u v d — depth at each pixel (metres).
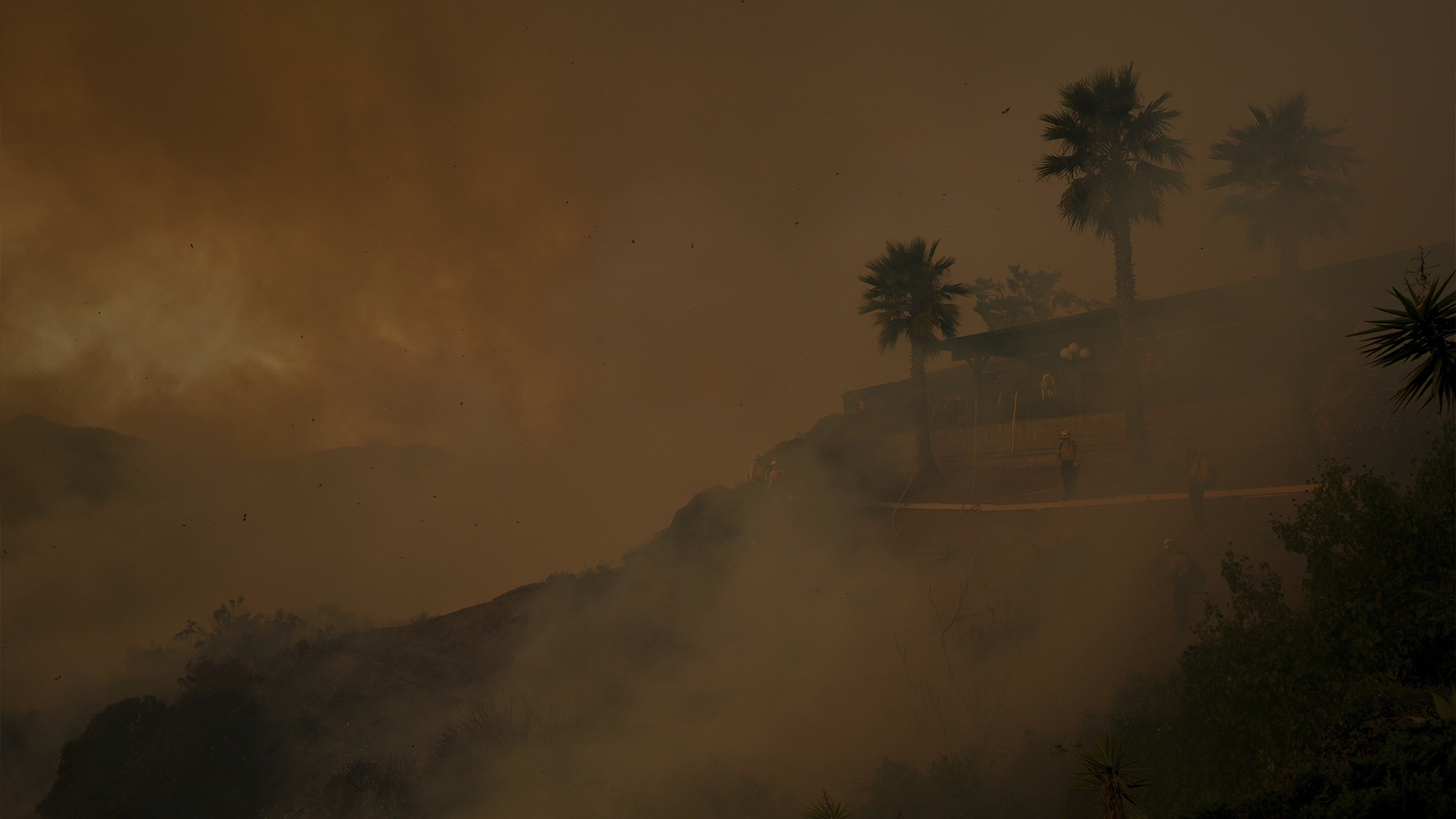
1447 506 6.88
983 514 23.66
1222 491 19.16
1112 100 23.00
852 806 12.99
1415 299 3.95
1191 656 8.67
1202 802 6.41
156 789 26.23
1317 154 23.31
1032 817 10.35
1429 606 6.55
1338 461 18.11
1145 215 23.44
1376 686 6.46
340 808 21.73
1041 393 28.83
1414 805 3.68
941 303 28.53
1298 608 11.59
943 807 11.47
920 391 28.56
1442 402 3.88
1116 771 4.32
